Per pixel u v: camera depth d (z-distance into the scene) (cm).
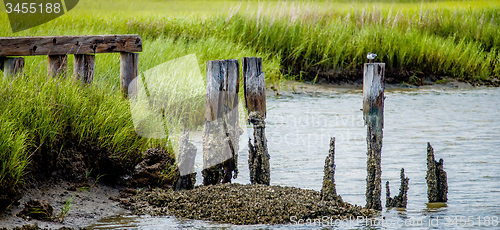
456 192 2436
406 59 6450
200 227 1936
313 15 7000
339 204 2155
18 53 2548
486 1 9994
